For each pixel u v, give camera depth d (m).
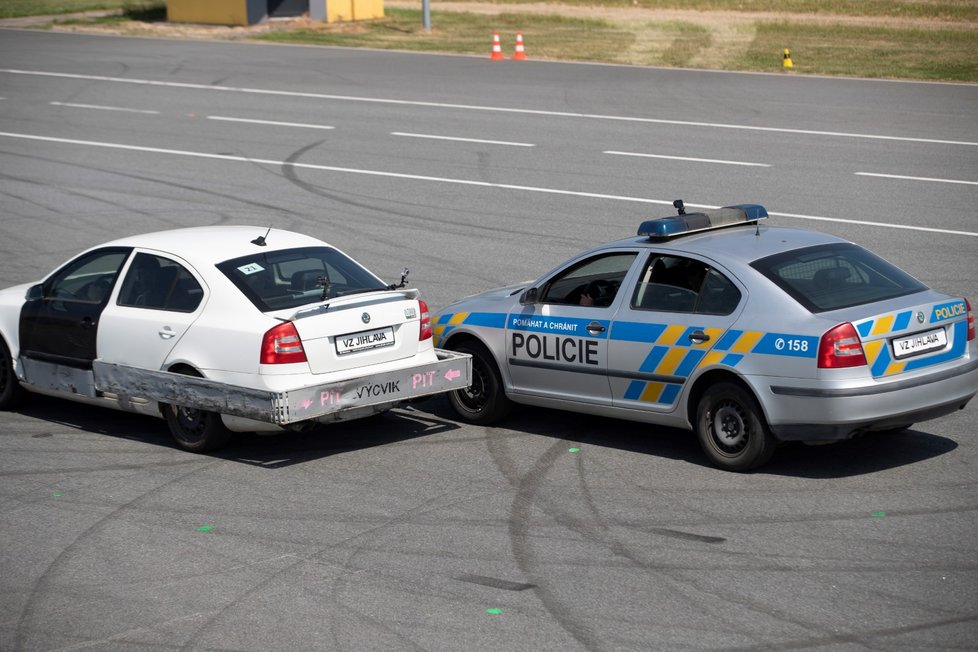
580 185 20.81
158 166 23.41
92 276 10.57
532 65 37.09
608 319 9.43
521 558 7.37
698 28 46.41
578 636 6.27
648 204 19.30
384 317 9.68
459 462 9.35
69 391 10.55
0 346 11.21
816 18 50.88
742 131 25.58
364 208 19.53
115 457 9.76
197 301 9.70
